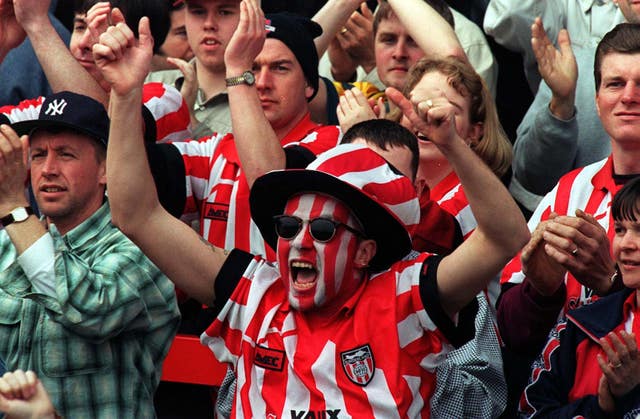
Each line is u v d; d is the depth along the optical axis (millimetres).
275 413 15258
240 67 18141
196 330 20641
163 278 17250
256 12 18219
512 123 25469
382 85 24734
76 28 21469
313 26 21250
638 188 16344
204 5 22453
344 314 15438
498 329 18641
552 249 16734
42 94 23891
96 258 17203
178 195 19531
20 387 14328
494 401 17031
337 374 15125
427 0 23641
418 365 15203
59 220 17641
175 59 22531
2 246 17781
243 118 17969
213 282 16062
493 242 14680
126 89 15977
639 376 15773
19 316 16938
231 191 19531
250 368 15641
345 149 15523
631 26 18766
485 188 14484
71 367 16781
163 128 20984
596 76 18891
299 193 15469
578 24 24062
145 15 21719
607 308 16781
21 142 16500
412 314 15227
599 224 16938
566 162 21469
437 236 18203
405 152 17844
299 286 15375
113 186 15914
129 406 17016
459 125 19891
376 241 15516
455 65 20203
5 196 16625
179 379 20578
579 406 16344
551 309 17203
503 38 24203
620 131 18453
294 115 20578
